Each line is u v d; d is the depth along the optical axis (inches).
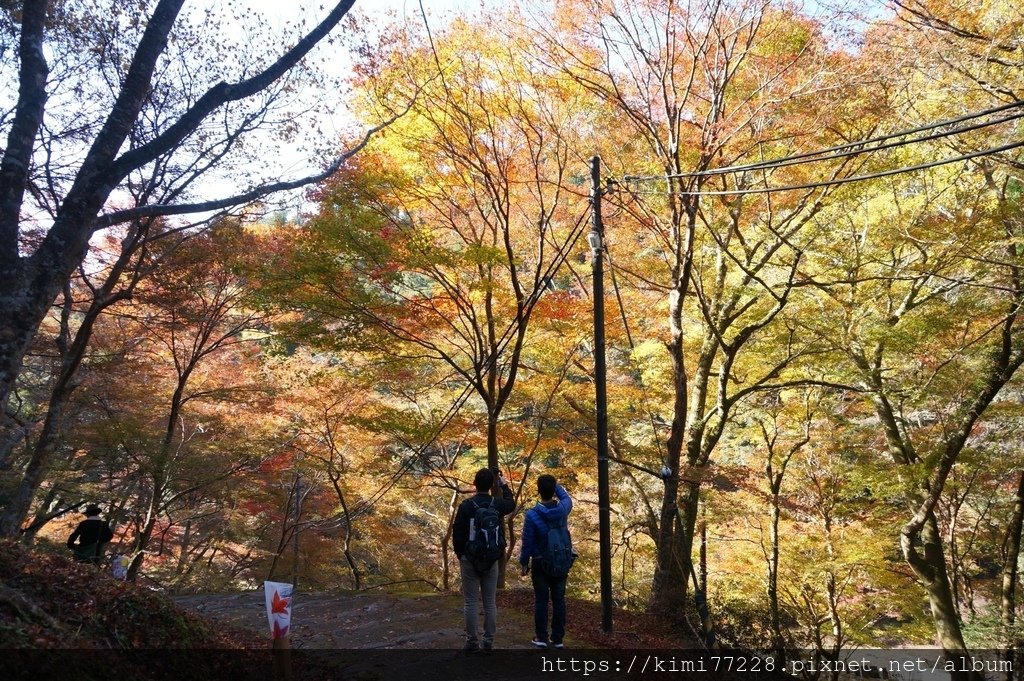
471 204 484.7
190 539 841.5
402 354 497.7
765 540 594.9
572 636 305.1
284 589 194.9
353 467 684.1
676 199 457.1
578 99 451.8
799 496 627.2
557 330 508.7
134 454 598.2
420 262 415.2
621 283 522.9
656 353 572.4
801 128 426.6
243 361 701.3
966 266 425.4
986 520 648.4
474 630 261.0
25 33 239.8
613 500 627.8
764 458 625.9
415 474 702.5
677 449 447.5
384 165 434.3
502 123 435.2
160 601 219.3
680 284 456.4
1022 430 499.2
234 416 662.5
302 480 802.8
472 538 256.5
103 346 665.0
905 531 490.9
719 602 465.4
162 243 527.8
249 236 521.7
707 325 523.8
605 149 475.8
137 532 653.9
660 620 381.1
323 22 287.0
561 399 555.5
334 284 417.7
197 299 591.2
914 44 364.8
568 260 535.8
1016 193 437.7
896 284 507.8
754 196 493.7
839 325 474.3
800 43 426.9
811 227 502.9
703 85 473.7
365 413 567.2
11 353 218.7
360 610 353.1
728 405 490.9
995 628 542.3
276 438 663.8
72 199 235.1
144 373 677.9
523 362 578.6
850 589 605.3
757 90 434.3
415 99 413.1
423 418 482.3
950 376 468.4
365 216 406.9
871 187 455.2
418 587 788.0
